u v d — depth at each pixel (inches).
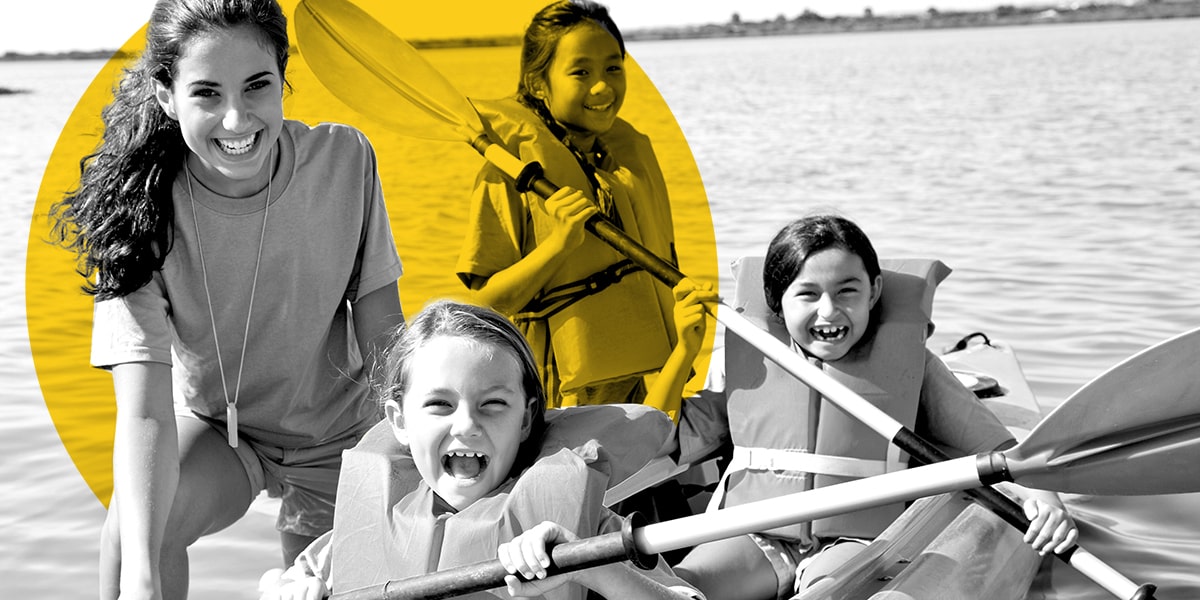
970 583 97.3
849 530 112.3
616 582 80.6
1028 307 216.2
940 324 206.4
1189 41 1226.6
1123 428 81.7
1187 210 310.5
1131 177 368.8
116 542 97.7
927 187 366.0
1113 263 250.4
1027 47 1291.8
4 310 225.1
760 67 1028.5
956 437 120.6
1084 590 110.9
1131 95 652.1
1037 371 178.5
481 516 82.2
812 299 116.8
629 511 119.4
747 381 121.4
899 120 572.7
